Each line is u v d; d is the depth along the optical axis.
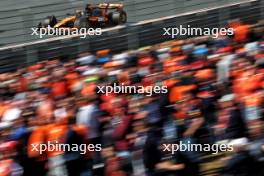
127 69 57.00
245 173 41.31
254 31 66.44
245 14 76.19
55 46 72.62
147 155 42.47
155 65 57.56
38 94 53.56
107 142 44.56
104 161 42.91
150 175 42.66
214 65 56.97
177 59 56.81
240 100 44.66
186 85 50.69
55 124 42.91
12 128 43.81
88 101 45.50
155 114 44.12
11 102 51.88
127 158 42.78
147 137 42.59
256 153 41.03
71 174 42.12
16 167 41.47
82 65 62.47
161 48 64.06
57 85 53.28
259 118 43.75
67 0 86.38
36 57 71.94
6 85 60.22
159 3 82.38
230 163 41.62
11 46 71.38
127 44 74.19
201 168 45.59
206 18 75.56
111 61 62.62
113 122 44.81
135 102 46.12
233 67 52.97
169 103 46.12
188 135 43.84
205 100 47.41
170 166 42.53
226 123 44.84
